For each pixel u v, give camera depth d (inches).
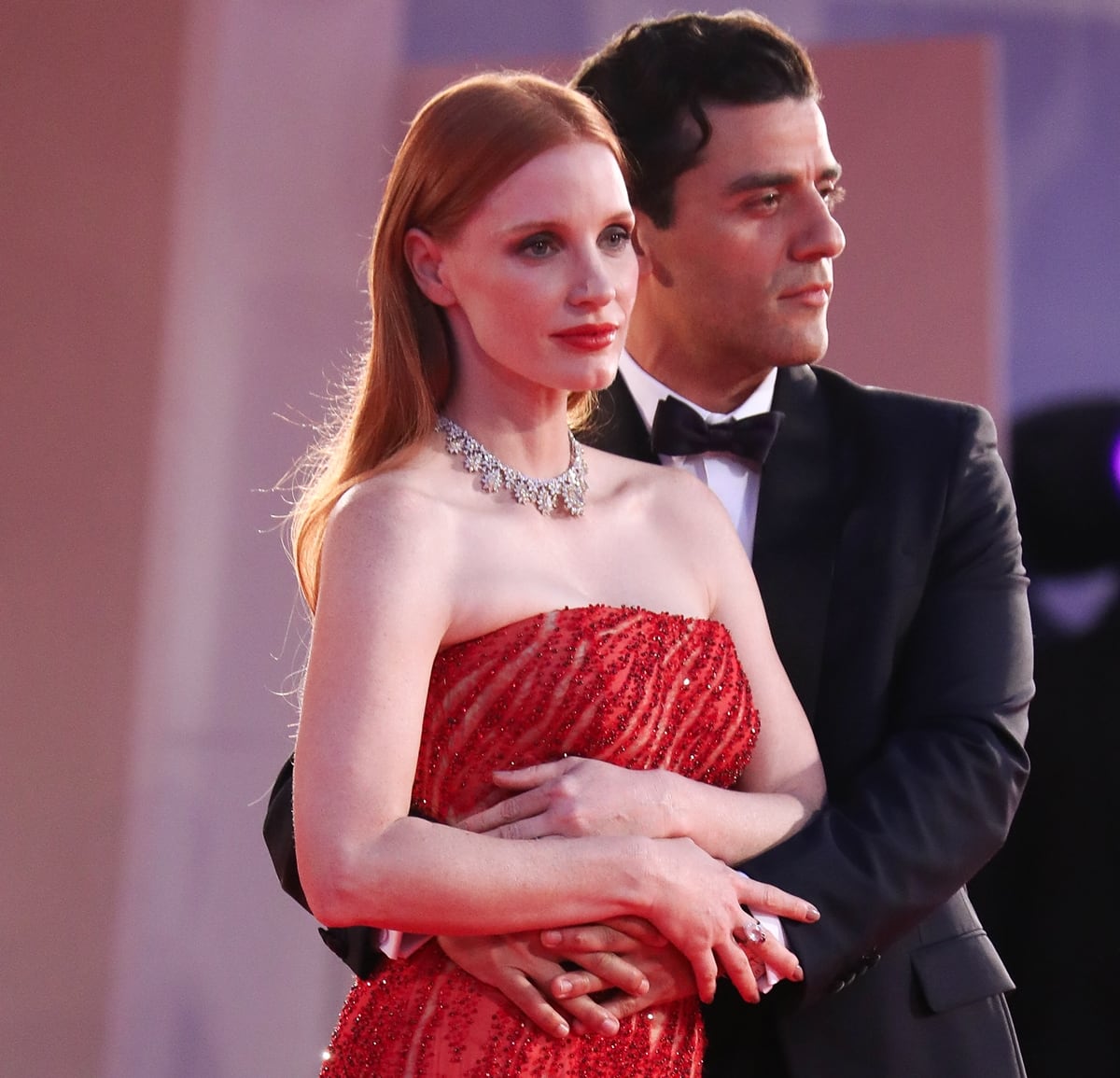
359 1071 270.4
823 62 551.8
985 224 535.2
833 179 345.4
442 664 268.5
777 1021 297.3
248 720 589.0
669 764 277.6
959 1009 310.3
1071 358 549.0
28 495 587.8
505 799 267.6
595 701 266.5
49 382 593.6
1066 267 550.9
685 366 355.9
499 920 250.4
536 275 268.2
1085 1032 551.8
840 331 542.0
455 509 271.3
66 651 582.9
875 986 304.5
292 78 606.9
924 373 535.5
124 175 601.0
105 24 604.4
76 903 573.6
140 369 596.1
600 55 357.4
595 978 259.4
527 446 282.8
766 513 338.3
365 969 285.9
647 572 286.4
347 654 256.1
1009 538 331.0
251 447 599.8
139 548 588.7
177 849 580.4
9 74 602.5
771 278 339.3
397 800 252.2
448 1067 260.1
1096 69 550.9
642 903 254.7
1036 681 561.9
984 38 540.4
